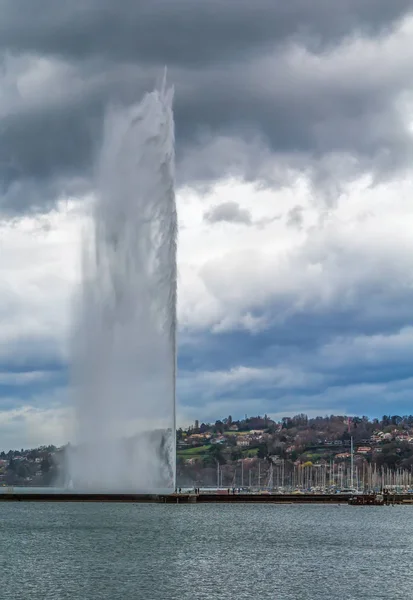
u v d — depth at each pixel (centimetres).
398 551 12206
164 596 8431
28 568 10012
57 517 16512
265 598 8381
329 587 8988
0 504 19712
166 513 17738
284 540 13300
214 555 11288
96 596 8406
